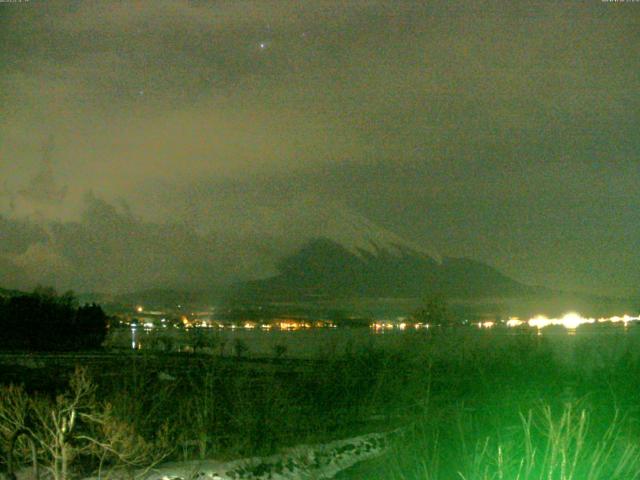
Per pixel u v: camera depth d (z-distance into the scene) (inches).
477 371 650.8
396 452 414.0
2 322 1642.5
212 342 842.2
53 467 403.9
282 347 834.2
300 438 521.0
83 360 962.7
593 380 644.7
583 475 342.6
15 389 420.2
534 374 662.5
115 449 417.4
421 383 608.7
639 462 367.2
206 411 514.0
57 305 1765.5
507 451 360.2
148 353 725.9
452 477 374.3
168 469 446.9
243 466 458.3
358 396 626.8
